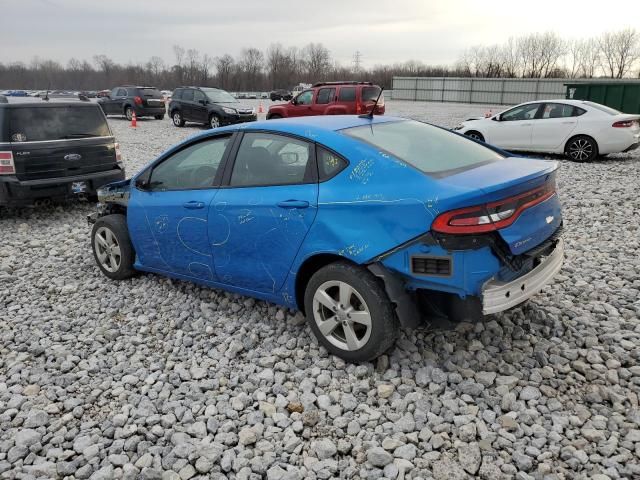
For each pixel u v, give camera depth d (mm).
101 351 3979
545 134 12695
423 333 3916
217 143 4324
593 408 3084
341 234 3400
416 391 3287
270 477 2652
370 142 3600
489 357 3592
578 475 2580
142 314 4609
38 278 5566
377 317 3342
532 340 3791
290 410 3193
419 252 3137
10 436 3049
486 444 2812
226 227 4062
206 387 3461
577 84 17875
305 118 4211
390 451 2812
